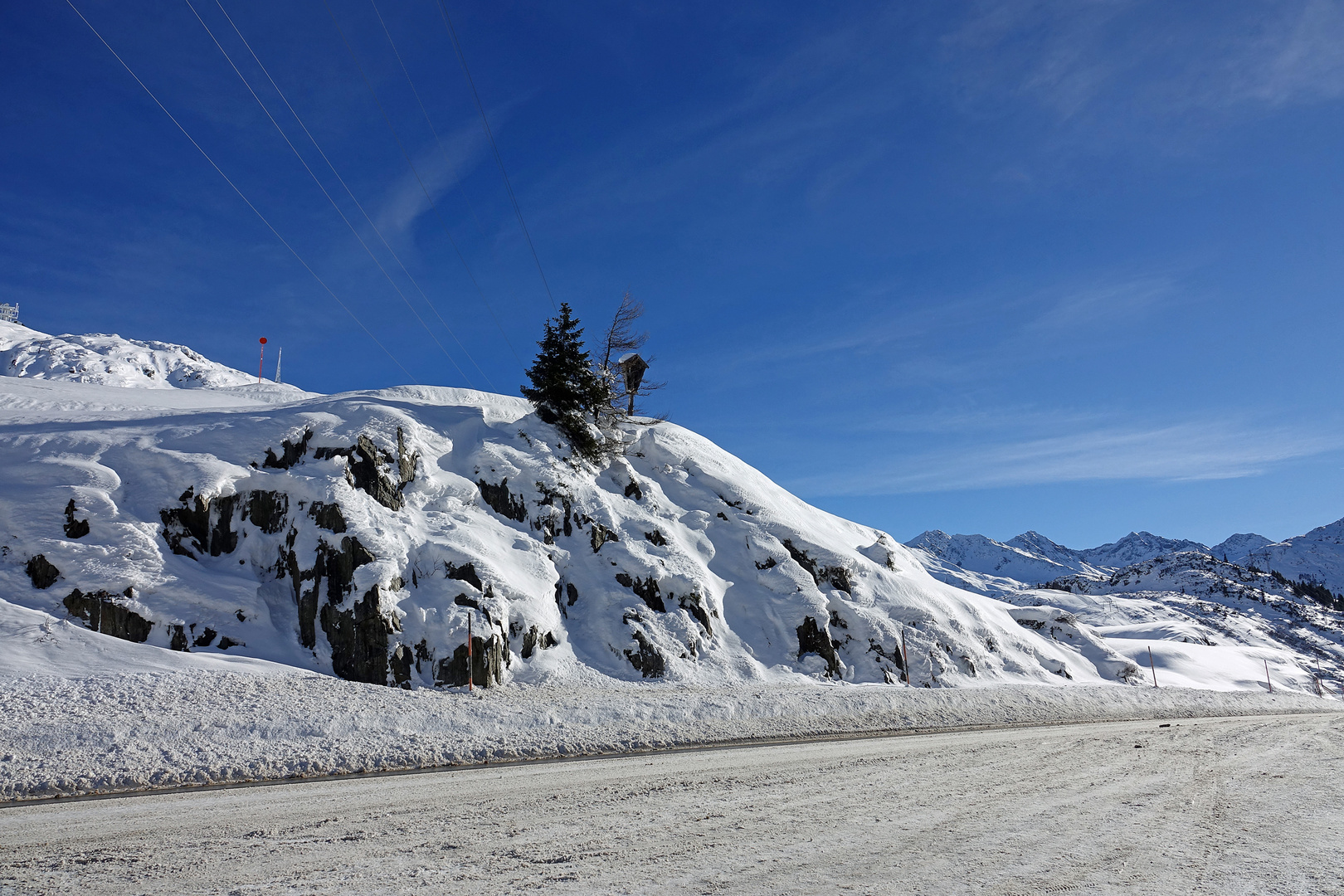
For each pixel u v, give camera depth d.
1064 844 7.74
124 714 15.48
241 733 15.18
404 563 23.75
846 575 34.59
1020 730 20.73
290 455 27.03
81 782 12.02
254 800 10.55
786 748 16.33
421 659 21.66
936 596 37.78
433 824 8.80
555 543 30.03
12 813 9.82
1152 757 14.52
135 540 21.98
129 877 6.72
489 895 6.06
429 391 38.88
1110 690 30.22
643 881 6.43
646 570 29.56
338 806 9.96
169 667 18.73
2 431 25.78
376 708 17.41
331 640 21.64
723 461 42.38
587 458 35.34
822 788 11.07
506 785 11.57
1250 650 65.94
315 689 18.47
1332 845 7.66
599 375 38.72
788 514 39.09
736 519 36.09
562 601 27.84
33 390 34.56
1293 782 11.59
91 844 8.02
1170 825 8.59
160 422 28.19
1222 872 6.70
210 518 24.17
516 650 24.16
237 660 20.06
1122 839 7.95
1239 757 14.62
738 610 31.41
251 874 6.79
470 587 23.69
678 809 9.56
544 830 8.41
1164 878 6.52
